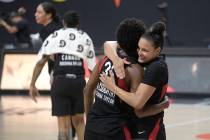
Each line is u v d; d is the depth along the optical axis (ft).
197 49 54.85
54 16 30.58
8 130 38.29
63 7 82.53
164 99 17.47
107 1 81.20
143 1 79.71
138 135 17.24
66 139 28.94
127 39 17.13
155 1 79.15
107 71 17.12
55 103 29.12
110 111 17.07
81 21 82.28
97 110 17.31
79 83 29.07
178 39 78.38
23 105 51.67
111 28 81.25
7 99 56.13
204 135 36.32
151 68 16.69
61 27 30.53
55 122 41.83
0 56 60.59
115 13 81.00
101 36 81.71
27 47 61.87
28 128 39.11
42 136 35.99
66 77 28.86
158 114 17.47
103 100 17.19
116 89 16.63
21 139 34.94
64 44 28.96
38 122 41.83
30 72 59.36
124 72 16.71
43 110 48.37
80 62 29.25
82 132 29.50
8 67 60.29
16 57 60.18
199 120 42.47
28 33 64.03
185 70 55.06
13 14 65.16
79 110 29.27
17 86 59.67
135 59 17.20
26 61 59.72
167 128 38.93
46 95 57.72
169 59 55.47
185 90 54.90
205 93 54.19
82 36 29.40
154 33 16.72
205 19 77.20
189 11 77.82
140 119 17.21
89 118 17.47
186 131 37.81
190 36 77.97
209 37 77.10
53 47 28.89
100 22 81.61
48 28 30.30
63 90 28.81
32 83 29.17
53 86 29.12
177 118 43.42
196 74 54.70
